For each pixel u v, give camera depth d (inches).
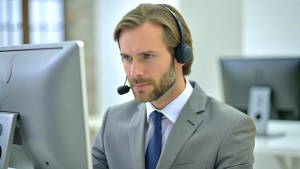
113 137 58.5
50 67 44.4
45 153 47.1
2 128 48.6
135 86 49.5
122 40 49.2
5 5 195.8
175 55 50.9
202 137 51.3
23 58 48.6
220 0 171.8
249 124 52.1
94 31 205.2
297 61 99.5
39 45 47.3
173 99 54.0
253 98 106.0
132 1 192.1
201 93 55.9
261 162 119.4
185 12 175.0
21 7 198.7
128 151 56.2
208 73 175.0
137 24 47.9
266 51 159.9
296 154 92.4
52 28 206.8
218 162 50.9
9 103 49.3
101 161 59.9
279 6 154.9
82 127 43.0
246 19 164.1
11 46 51.2
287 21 153.8
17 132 49.3
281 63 101.7
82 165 44.3
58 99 44.0
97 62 206.1
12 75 49.1
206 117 53.1
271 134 106.2
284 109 103.7
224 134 50.8
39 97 45.4
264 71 104.2
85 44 206.1
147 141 55.2
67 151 44.9
